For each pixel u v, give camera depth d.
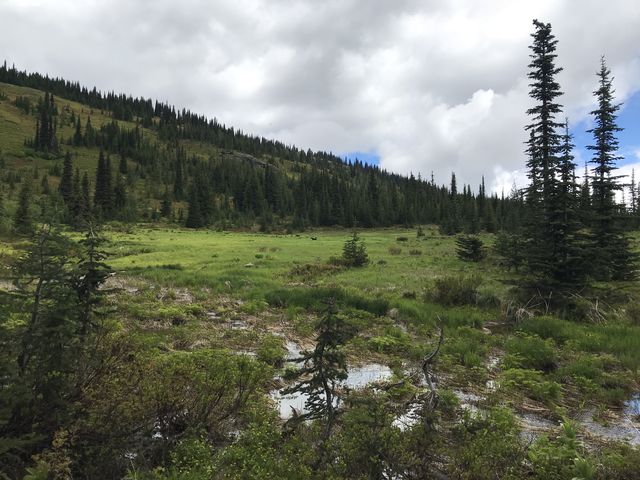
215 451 6.40
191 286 23.53
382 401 8.31
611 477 6.16
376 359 12.59
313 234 94.94
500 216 99.06
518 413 9.05
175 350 11.89
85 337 6.44
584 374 11.23
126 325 13.96
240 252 40.66
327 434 6.03
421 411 7.25
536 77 21.42
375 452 5.64
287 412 8.48
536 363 12.27
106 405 5.89
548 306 17.89
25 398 5.02
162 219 106.56
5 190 100.12
